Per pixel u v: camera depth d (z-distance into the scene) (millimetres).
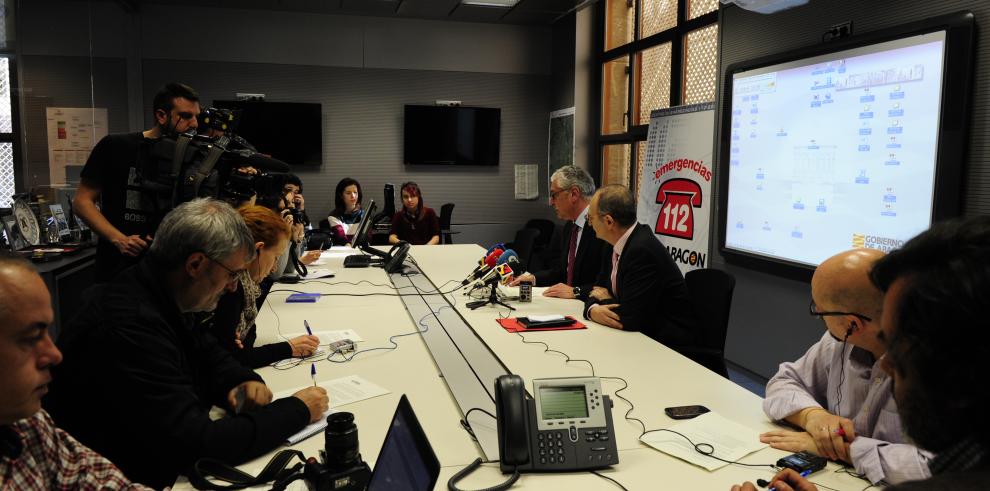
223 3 6523
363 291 3307
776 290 3779
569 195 3672
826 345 1634
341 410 1653
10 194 4336
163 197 2658
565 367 2029
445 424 1576
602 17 6707
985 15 2615
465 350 2221
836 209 3305
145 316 1399
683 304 2635
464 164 7418
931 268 562
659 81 5707
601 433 1381
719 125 4277
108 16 5902
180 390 1377
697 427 1553
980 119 2656
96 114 5617
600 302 2762
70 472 1141
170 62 6621
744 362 4086
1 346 899
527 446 1340
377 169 7258
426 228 6145
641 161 6062
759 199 3871
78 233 4793
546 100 7617
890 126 2996
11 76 4324
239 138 2822
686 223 4668
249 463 1393
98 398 1337
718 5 4504
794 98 3572
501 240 7672
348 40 7047
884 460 1275
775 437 1469
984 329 516
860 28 3191
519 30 7465
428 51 7258
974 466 544
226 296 1967
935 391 547
